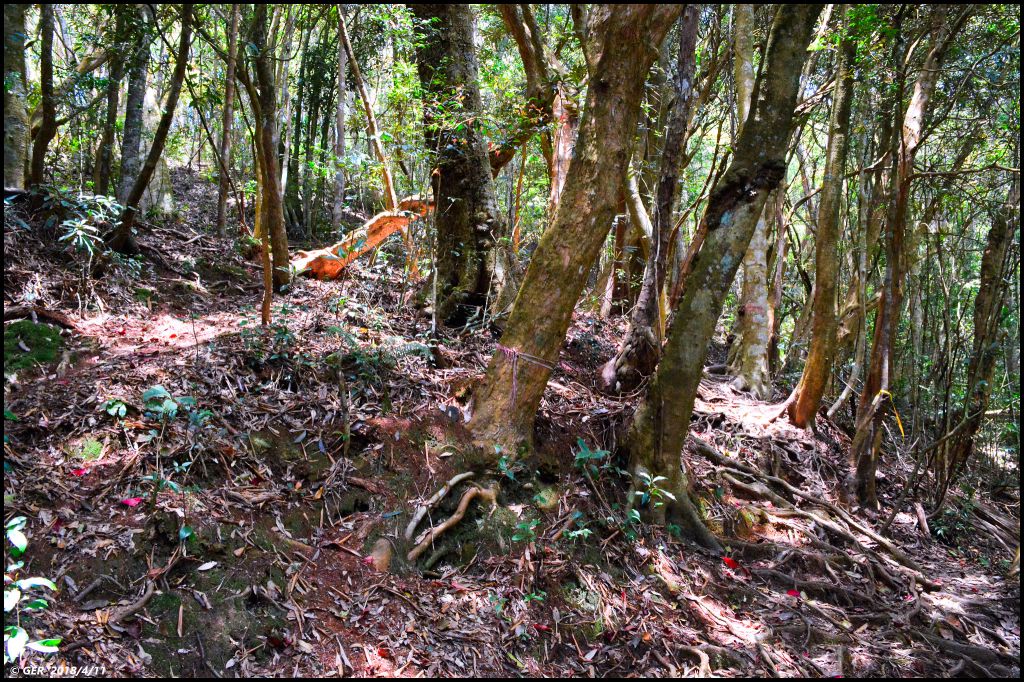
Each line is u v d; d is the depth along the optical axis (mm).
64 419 3275
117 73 5719
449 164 5855
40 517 2789
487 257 5840
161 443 3316
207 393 3766
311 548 3254
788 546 4797
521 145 6461
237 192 6645
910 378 8430
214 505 3191
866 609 4418
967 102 7324
